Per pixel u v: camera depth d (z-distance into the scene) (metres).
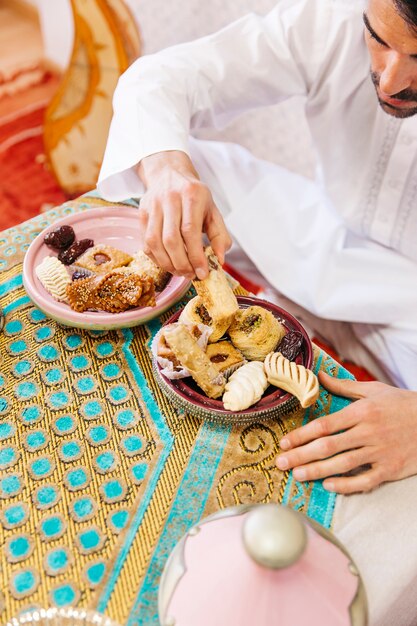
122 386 0.85
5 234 1.07
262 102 1.27
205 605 0.54
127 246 1.03
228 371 0.81
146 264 0.94
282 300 1.50
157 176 0.94
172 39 2.10
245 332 0.83
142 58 1.18
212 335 0.82
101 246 0.99
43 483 0.74
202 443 0.78
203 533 0.60
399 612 0.69
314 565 0.54
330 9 1.09
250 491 0.74
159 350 0.81
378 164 1.19
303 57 1.17
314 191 1.43
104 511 0.72
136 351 0.89
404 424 0.78
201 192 0.87
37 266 0.96
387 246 1.29
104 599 0.64
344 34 1.09
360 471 0.76
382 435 0.76
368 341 1.38
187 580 0.56
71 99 2.26
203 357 0.78
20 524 0.70
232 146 1.47
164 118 1.03
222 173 1.41
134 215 1.05
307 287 1.33
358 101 1.15
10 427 0.80
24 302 0.96
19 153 2.39
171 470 0.76
